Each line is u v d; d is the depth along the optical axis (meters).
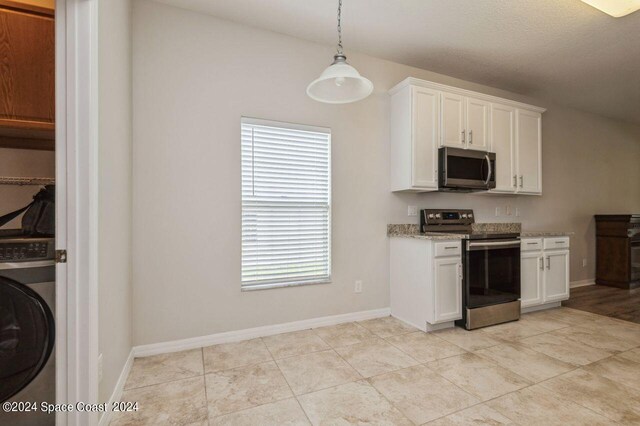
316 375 1.99
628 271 4.42
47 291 1.38
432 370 2.05
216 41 2.52
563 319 3.08
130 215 2.18
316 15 2.50
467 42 2.89
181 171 2.39
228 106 2.55
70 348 1.33
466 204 3.64
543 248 3.34
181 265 2.39
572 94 4.10
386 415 1.60
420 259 2.82
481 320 2.83
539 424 1.52
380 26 2.64
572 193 4.56
